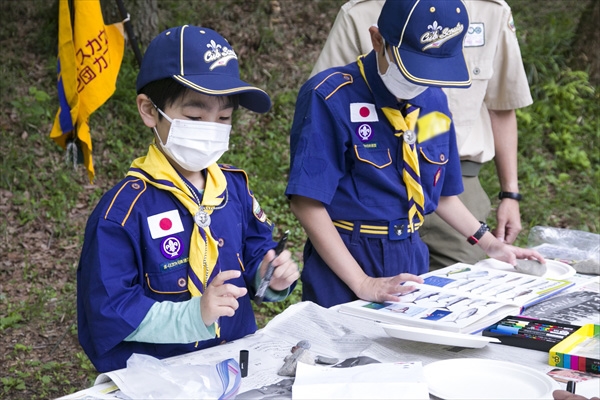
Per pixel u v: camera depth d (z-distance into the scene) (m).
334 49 3.45
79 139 4.43
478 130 3.57
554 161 7.57
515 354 2.06
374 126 2.64
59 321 5.04
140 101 2.13
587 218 6.78
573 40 8.42
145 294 2.09
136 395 1.77
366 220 2.66
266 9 8.86
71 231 6.13
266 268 2.17
